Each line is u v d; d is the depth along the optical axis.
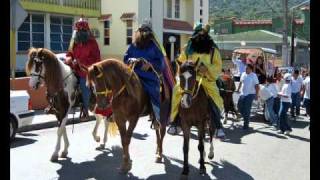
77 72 10.36
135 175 8.97
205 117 8.98
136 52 9.63
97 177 8.78
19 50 26.67
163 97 9.70
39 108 18.55
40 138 12.88
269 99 16.08
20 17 13.56
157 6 33.03
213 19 66.12
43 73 9.65
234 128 15.65
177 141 12.48
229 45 49.03
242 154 11.23
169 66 9.94
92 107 9.80
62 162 9.90
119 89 8.62
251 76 15.25
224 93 15.95
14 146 11.62
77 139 12.65
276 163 10.34
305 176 9.21
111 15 31.89
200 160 9.14
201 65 8.82
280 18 61.59
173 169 9.46
